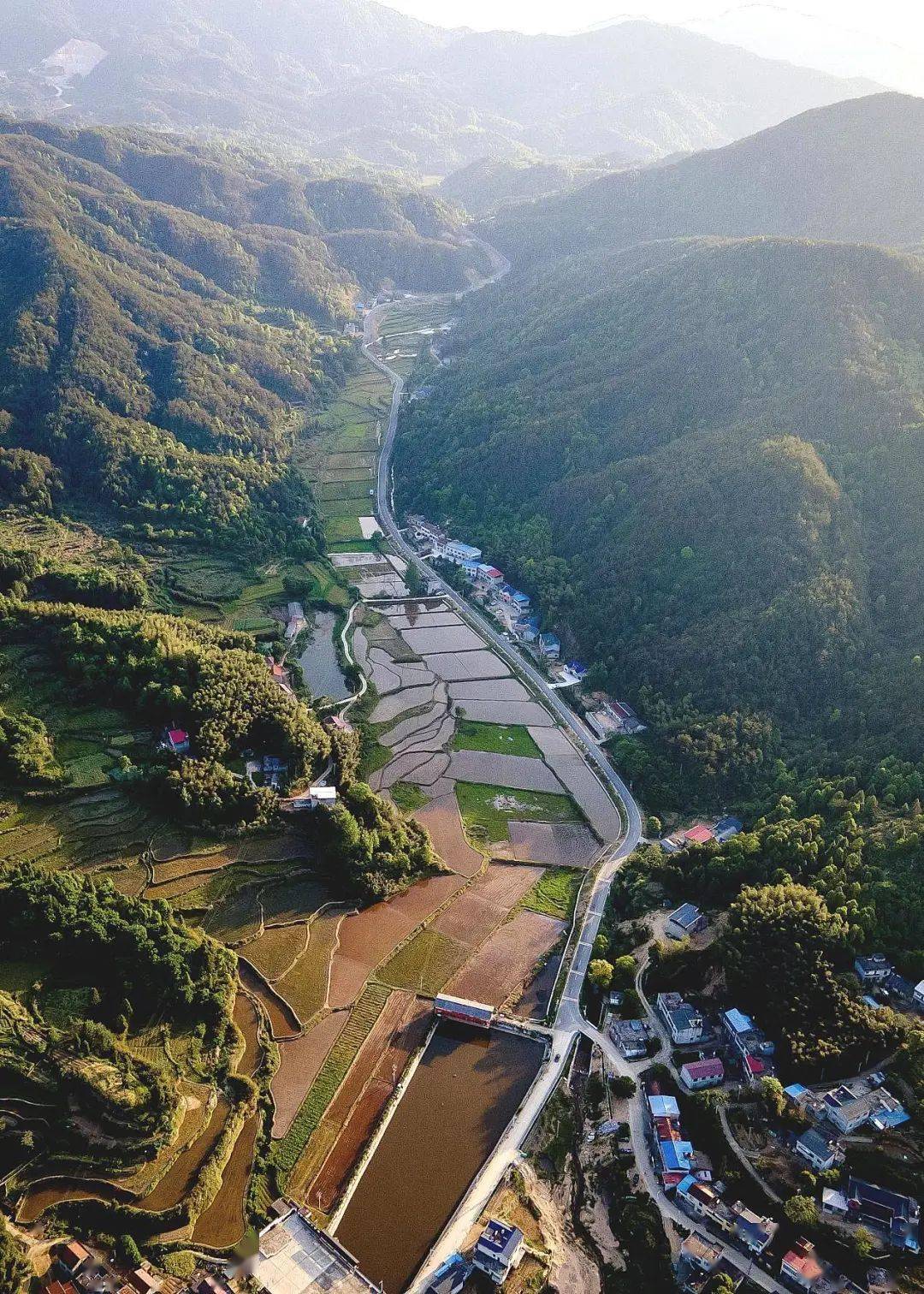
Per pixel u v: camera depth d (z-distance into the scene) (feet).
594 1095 338.13
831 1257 277.64
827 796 451.12
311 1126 325.83
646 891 429.79
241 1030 359.05
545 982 390.83
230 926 402.52
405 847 454.40
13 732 446.19
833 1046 326.44
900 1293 267.80
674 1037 353.51
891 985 357.41
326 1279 274.57
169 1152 308.60
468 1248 286.66
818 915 368.48
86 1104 311.06
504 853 467.52
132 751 462.60
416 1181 309.83
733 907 390.42
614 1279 282.56
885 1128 306.14
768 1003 350.02
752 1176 302.25
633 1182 308.40
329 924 412.77
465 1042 363.15
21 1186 290.15
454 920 423.23
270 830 447.01
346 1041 359.87
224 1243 287.07
